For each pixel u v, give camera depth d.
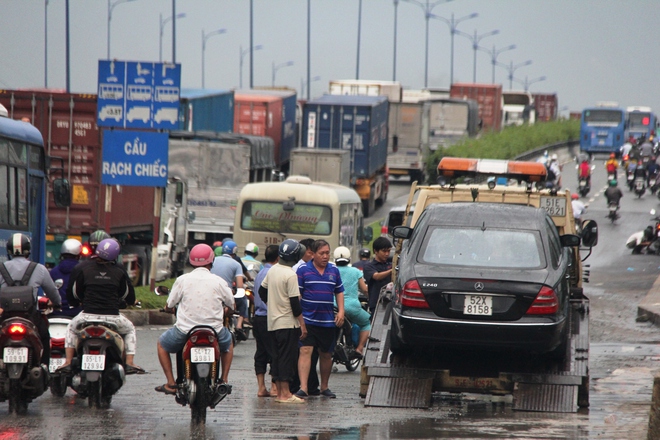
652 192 166.00
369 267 48.78
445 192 46.25
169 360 30.95
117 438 26.64
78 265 32.19
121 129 71.69
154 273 72.94
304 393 36.56
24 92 74.06
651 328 63.22
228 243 54.69
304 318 36.88
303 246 38.19
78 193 74.19
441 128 196.25
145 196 81.88
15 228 45.00
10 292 31.39
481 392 34.16
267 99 145.88
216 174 102.00
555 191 45.31
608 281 87.50
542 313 32.69
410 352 35.84
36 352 31.39
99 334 31.20
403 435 27.42
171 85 70.44
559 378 33.66
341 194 82.19
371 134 143.50
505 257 34.06
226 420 30.48
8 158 44.25
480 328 32.66
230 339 31.44
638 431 28.41
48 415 31.14
